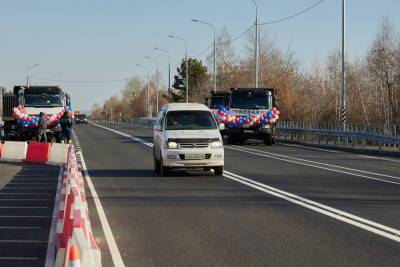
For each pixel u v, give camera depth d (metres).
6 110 40.09
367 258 8.43
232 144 41.03
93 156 29.20
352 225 10.99
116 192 15.84
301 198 14.52
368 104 65.06
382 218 11.73
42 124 36.09
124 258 8.55
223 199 14.40
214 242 9.59
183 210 12.81
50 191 16.38
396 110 56.75
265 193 15.46
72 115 42.34
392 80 58.44
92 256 5.64
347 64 77.81
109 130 69.56
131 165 24.22
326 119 66.69
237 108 39.12
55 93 37.75
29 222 11.55
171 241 9.70
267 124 39.12
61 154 26.42
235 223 11.26
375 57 59.62
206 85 104.12
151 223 11.32
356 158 29.06
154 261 8.37
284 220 11.55
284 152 32.97
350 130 39.16
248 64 89.25
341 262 8.20
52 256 8.73
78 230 5.78
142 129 74.00
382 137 33.16
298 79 82.38
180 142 19.25
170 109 20.58
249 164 24.48
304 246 9.25
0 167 24.56
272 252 8.84
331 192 15.66
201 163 19.28
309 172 21.16
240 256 8.60
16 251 9.08
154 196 15.01
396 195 15.09
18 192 16.14
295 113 71.25
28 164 26.41
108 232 10.48
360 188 16.55
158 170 20.95
